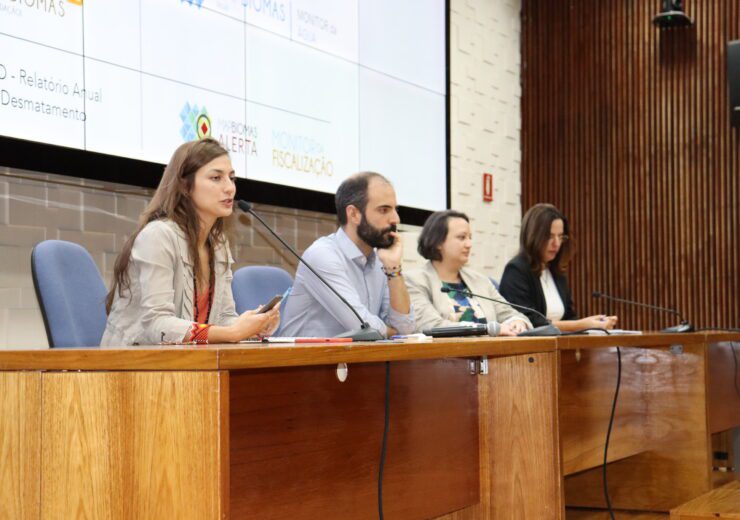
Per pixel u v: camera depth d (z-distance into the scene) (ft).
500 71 20.18
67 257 7.66
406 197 16.42
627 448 10.37
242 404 5.27
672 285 19.22
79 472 4.61
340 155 14.71
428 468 6.91
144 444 4.48
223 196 7.63
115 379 4.56
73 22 10.18
